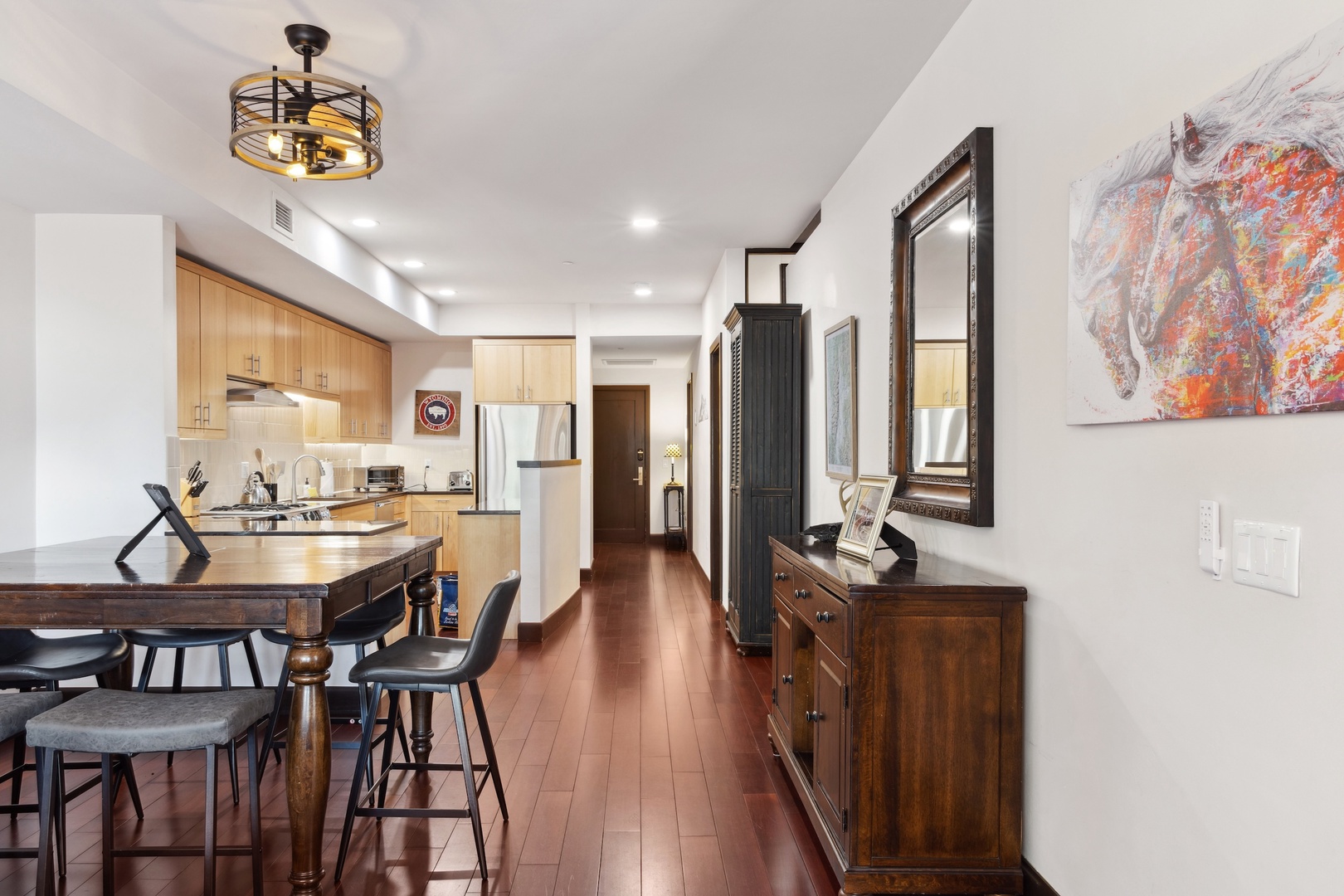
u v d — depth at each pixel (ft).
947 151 8.29
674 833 7.97
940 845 6.40
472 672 7.27
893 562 8.01
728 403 17.84
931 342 8.51
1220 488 4.41
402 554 8.52
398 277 19.92
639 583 23.47
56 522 11.71
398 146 11.38
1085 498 5.69
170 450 11.98
